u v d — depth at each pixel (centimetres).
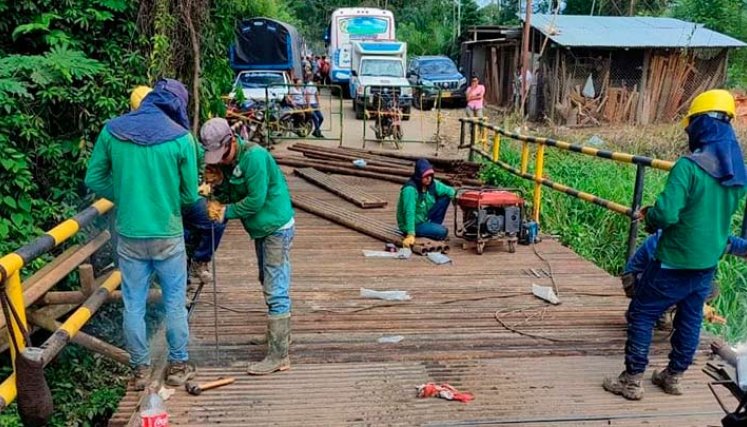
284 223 374
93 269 509
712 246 333
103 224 559
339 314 477
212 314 470
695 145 339
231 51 1828
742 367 272
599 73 1978
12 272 296
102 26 632
